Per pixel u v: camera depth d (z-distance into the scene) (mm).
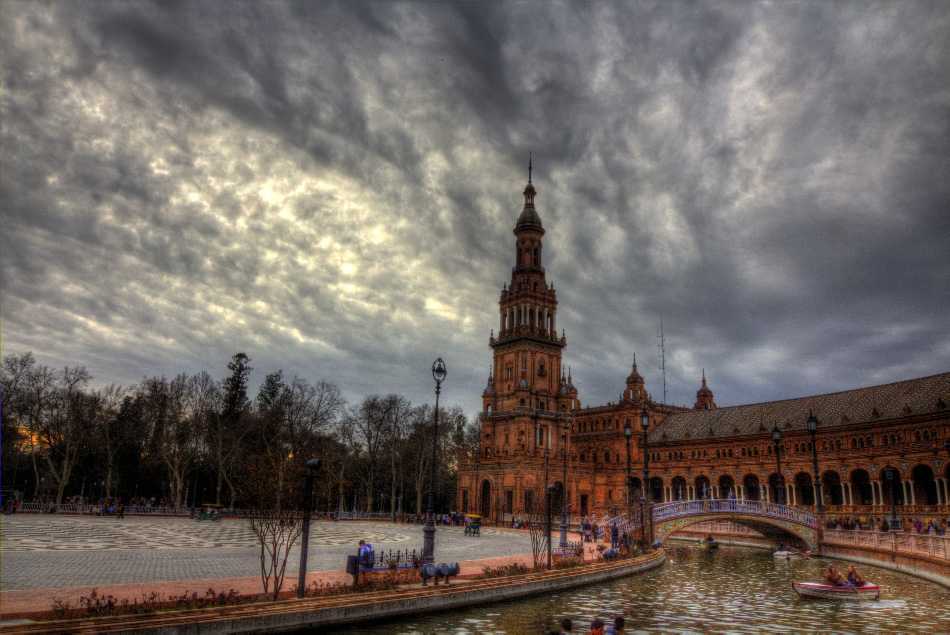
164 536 48781
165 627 18031
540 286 119312
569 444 114875
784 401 99875
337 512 89875
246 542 46562
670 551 64688
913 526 62719
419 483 101250
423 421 111438
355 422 108750
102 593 22688
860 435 80625
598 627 20484
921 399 76688
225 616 19453
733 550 68312
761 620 26250
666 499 104812
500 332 119812
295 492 23609
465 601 26984
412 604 24750
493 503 103938
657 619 25906
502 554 44781
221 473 88562
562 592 32250
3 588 23250
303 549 23234
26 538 41688
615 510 92750
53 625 16750
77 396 87250
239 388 108625
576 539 64688
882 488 75875
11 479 105062
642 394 117562
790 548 60656
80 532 48688
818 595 31562
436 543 53969
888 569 46719
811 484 86125
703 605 29562
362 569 27391
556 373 116125
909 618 27125
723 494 99875
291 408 96812
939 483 69688
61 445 88938
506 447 110375
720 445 99688
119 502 73562
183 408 94188
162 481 102562
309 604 22016
